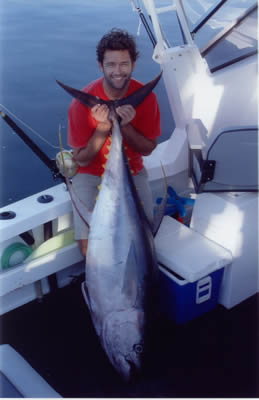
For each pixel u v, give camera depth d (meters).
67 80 9.02
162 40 2.83
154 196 3.07
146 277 2.02
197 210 2.56
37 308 2.60
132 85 2.25
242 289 2.56
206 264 2.31
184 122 3.04
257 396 2.08
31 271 2.41
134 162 2.43
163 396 2.08
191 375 2.18
